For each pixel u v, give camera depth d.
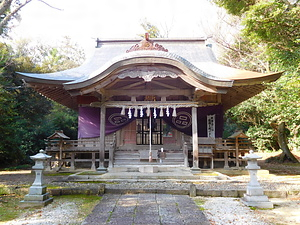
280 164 15.56
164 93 10.17
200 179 8.55
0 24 6.09
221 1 11.23
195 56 13.77
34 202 5.36
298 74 9.13
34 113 20.64
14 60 18.22
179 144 12.26
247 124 21.47
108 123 12.06
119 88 10.32
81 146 11.95
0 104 12.86
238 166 10.78
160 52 8.88
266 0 8.86
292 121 12.52
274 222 4.34
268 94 13.39
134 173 9.20
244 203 5.50
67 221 4.39
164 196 6.22
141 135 12.45
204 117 11.98
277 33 9.02
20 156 15.91
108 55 14.04
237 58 18.28
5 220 4.45
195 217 4.55
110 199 5.89
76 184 7.94
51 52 34.62
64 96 12.30
